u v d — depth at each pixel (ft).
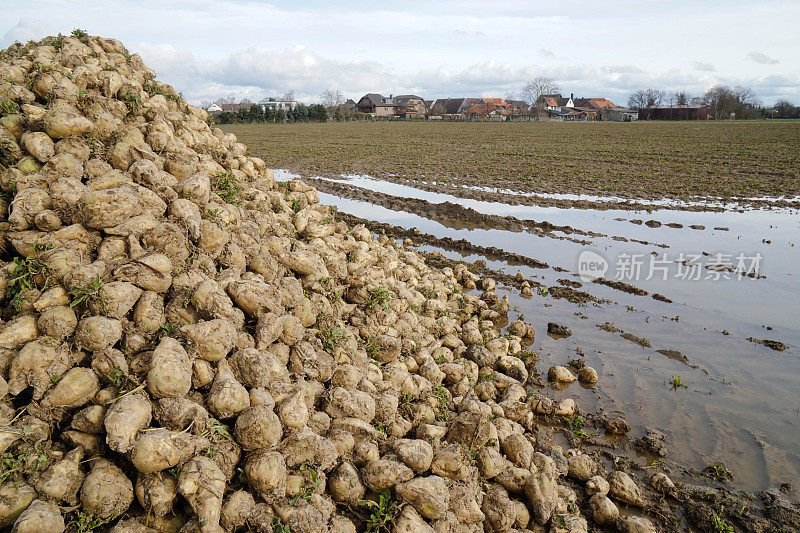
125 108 8.69
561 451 7.56
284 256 8.08
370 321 8.61
